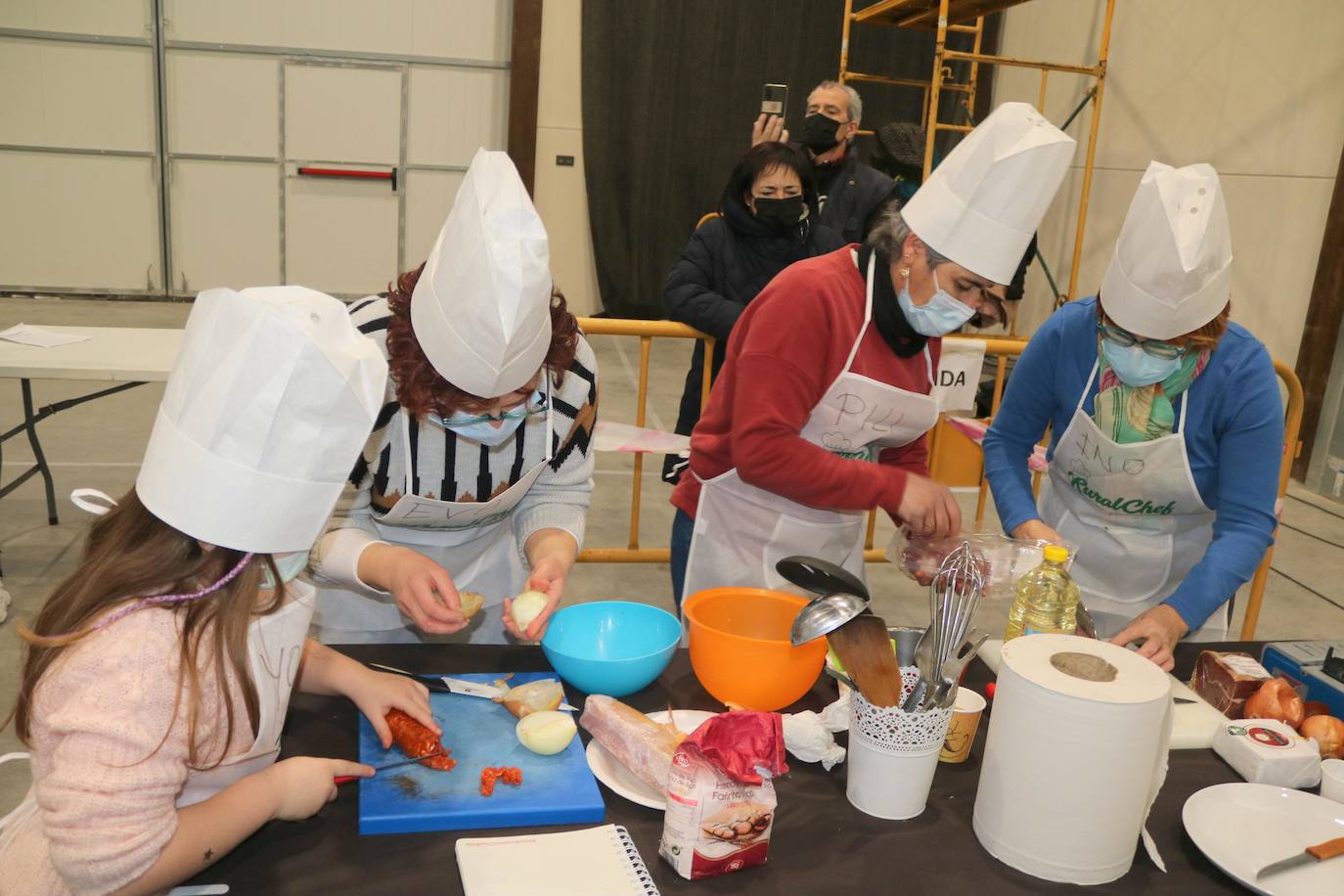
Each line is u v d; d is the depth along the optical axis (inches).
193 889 38.0
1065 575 58.3
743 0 302.2
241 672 37.1
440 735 47.5
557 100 307.0
